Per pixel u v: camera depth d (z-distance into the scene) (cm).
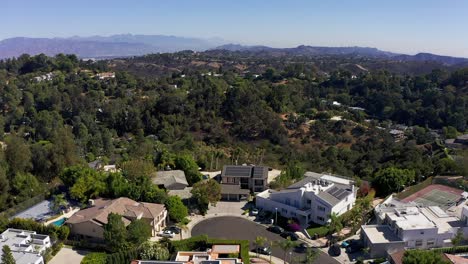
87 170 8456
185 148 11938
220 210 8062
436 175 9631
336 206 7281
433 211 7162
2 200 7806
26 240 6122
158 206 7225
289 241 5991
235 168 9356
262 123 14800
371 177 9919
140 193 7750
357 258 6228
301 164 11062
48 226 6538
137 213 6838
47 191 8356
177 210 7369
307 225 7338
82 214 7025
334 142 14925
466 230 6506
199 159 10731
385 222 6944
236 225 7400
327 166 11669
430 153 13138
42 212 7606
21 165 8794
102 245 6394
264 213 7844
